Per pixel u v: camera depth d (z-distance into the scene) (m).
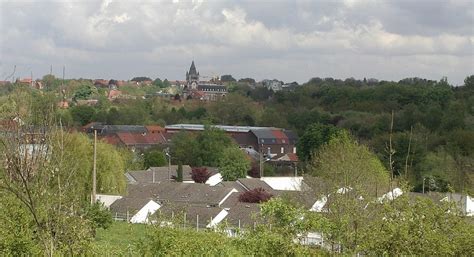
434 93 118.56
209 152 97.31
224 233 23.27
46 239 16.19
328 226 20.39
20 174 14.55
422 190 58.44
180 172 83.06
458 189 55.56
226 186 70.00
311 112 134.88
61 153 15.94
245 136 125.62
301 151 96.62
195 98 196.25
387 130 98.81
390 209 20.14
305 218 21.33
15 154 14.54
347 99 139.88
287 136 127.75
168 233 21.67
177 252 21.02
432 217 20.19
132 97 182.75
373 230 19.66
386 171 51.88
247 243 21.17
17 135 14.86
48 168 15.52
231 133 127.12
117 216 56.31
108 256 20.92
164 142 122.00
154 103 166.88
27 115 15.91
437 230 20.20
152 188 71.25
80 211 18.83
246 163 85.81
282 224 21.30
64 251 18.58
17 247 20.69
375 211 20.98
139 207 56.66
